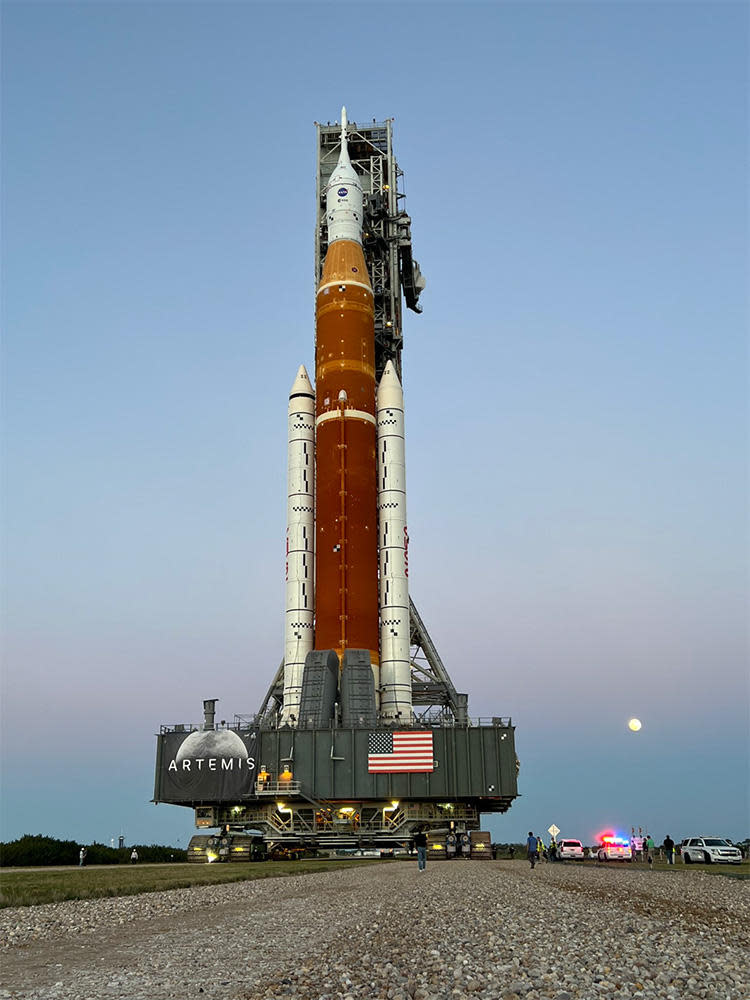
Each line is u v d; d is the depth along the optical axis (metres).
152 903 26.41
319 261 102.69
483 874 42.72
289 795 76.19
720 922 22.25
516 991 12.62
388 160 107.25
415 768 76.81
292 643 85.25
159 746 80.19
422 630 95.19
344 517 85.69
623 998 12.40
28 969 14.30
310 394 93.12
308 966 14.45
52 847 64.06
